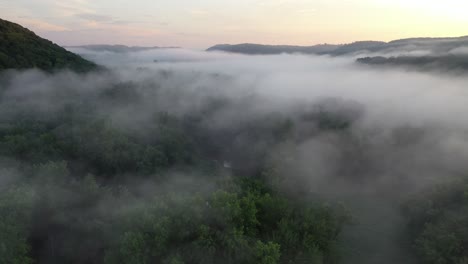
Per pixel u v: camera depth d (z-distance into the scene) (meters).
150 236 49.38
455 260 59.03
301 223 63.19
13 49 160.00
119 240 49.34
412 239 74.75
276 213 64.50
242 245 50.03
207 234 50.28
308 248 59.12
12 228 45.91
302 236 61.31
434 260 61.28
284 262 56.97
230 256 49.53
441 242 62.12
